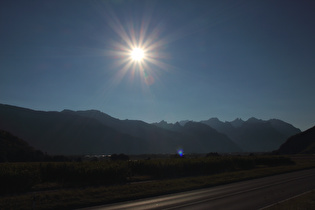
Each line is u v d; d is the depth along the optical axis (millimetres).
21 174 17969
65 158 61625
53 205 12523
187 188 18219
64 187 19891
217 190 17594
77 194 14938
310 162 51688
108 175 22656
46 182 22062
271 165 46312
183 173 29766
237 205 12234
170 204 12812
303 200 12547
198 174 30516
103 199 14016
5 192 17203
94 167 23062
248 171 30719
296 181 21703
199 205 12398
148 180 25141
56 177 22781
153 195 16016
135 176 27828
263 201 13086
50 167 22953
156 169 27562
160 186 18594
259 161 45938
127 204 13211
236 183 21703
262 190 17031
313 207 10953
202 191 17312
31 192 17641
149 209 11734
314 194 14250
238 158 38969
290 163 49719
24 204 12523
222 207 11859
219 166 34219
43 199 13633
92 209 12117
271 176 27094
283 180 22703
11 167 21484
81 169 22156
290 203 11875
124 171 23859
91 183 21719
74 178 21844
